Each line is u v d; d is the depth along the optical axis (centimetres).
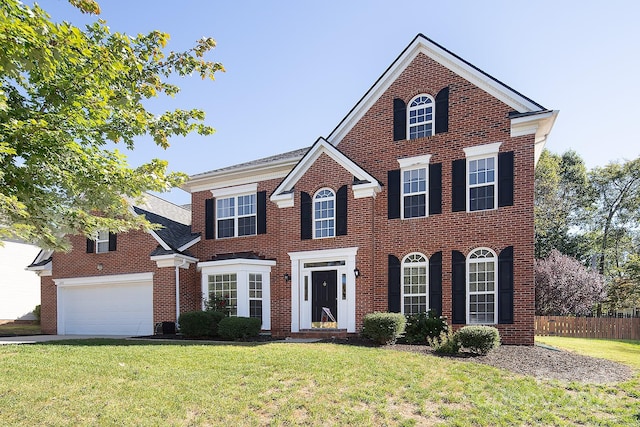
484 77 1546
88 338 1691
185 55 764
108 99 685
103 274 2008
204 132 806
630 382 982
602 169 3897
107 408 712
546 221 3653
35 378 866
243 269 1795
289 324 1719
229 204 2033
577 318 2061
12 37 483
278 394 802
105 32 669
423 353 1184
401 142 1673
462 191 1548
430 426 699
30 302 2817
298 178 1775
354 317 1583
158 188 812
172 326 1795
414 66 1689
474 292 1496
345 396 797
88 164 724
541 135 1609
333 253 1652
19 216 669
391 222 1642
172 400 753
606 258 3872
